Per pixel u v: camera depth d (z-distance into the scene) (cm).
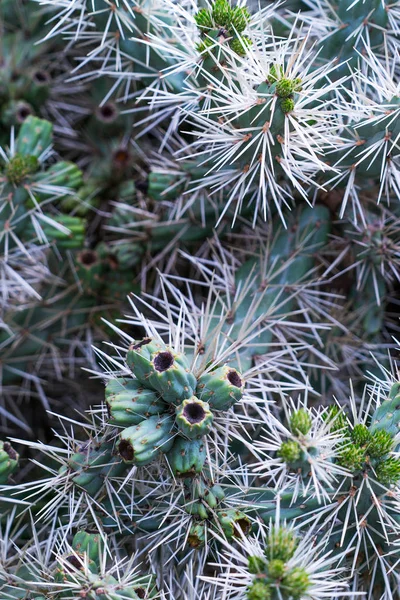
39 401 94
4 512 81
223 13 78
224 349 82
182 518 75
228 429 75
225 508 74
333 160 83
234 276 87
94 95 95
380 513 73
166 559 78
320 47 86
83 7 85
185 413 72
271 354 82
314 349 84
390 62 87
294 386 78
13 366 91
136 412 73
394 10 85
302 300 86
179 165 87
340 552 76
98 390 93
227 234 89
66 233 88
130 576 73
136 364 73
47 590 74
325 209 87
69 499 77
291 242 87
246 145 78
